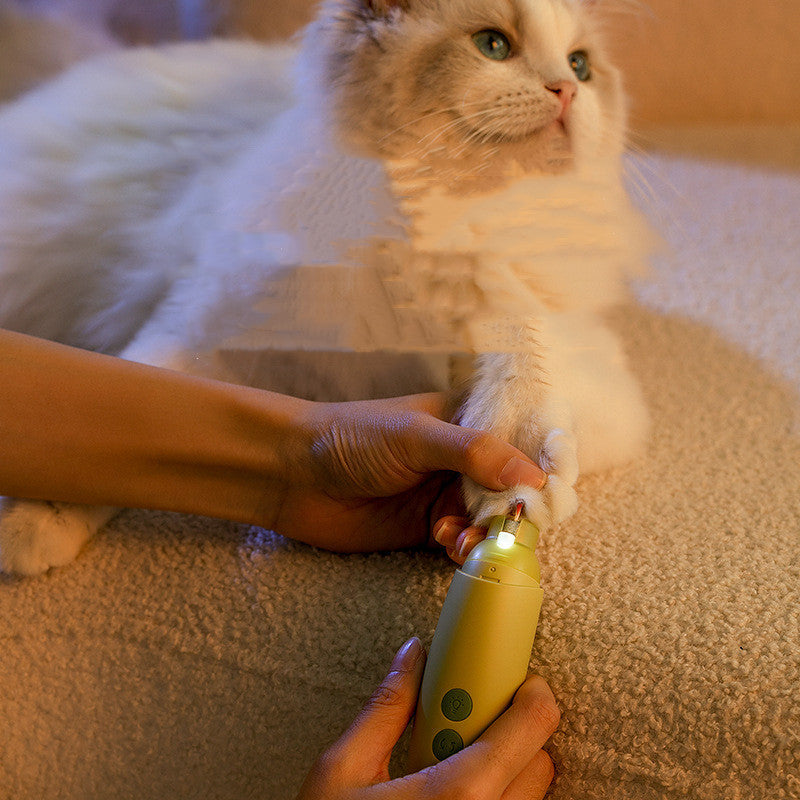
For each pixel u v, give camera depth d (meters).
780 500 0.89
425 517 0.82
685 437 1.01
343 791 0.63
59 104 1.16
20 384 0.77
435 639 0.67
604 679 0.70
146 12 1.53
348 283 0.97
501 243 0.98
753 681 0.67
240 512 0.83
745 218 1.59
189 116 1.12
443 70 1.01
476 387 0.84
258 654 0.77
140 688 0.79
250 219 0.98
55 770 0.79
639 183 1.36
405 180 1.00
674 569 0.78
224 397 0.81
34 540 0.81
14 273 1.11
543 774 0.68
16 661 0.80
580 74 1.15
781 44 1.94
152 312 1.07
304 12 1.56
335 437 0.77
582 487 0.91
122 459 0.79
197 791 0.77
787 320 1.26
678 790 0.65
